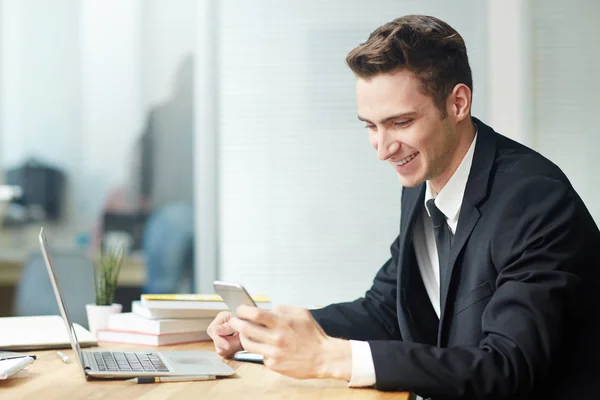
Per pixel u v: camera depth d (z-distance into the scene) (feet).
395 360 6.13
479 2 14.82
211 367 7.01
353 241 15.12
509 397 6.18
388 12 15.05
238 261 15.30
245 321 6.29
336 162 15.16
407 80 6.75
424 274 7.79
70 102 15.37
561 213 6.66
